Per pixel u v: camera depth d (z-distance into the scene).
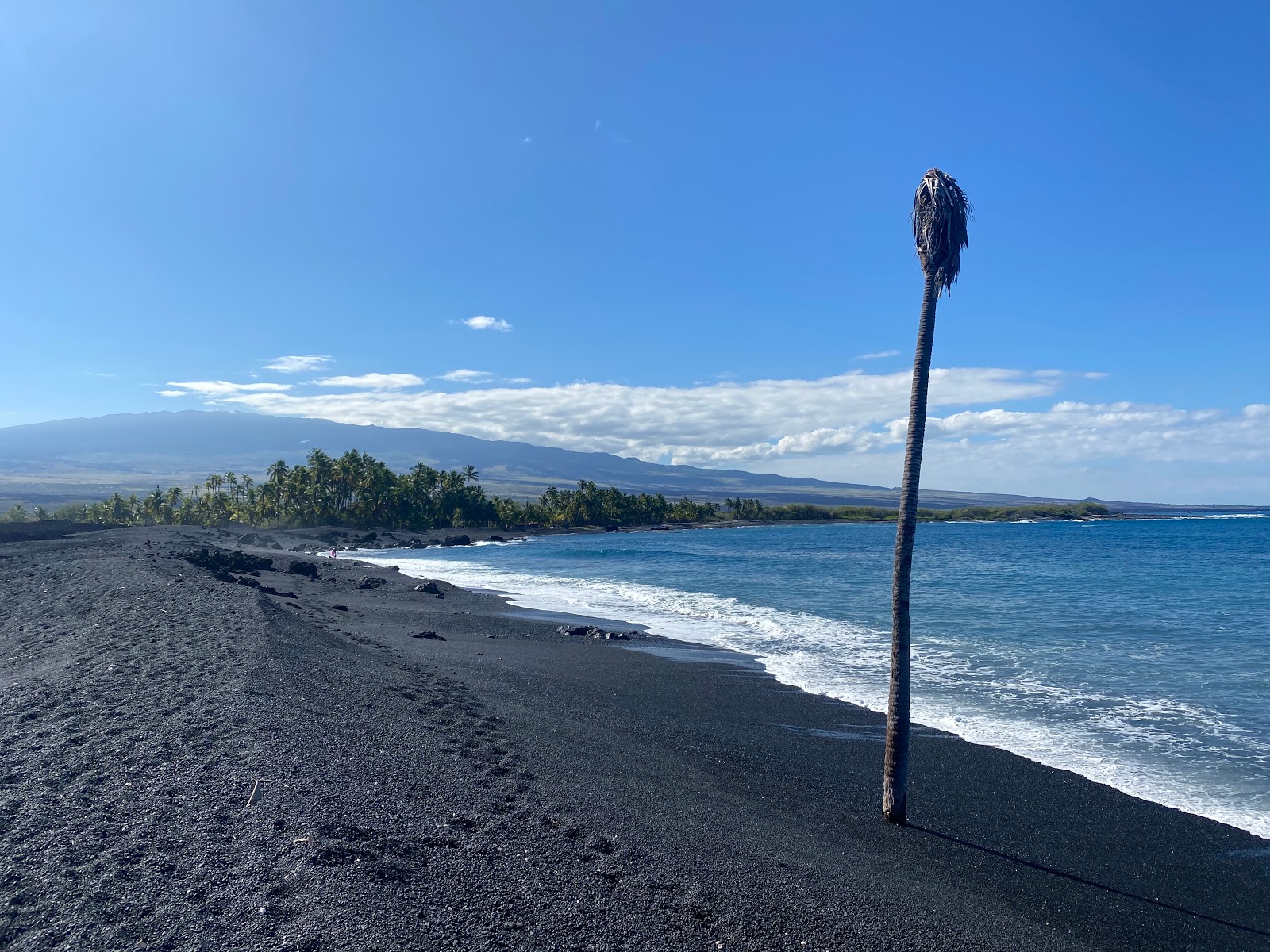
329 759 9.30
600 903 6.78
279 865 6.46
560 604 34.97
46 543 47.44
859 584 42.56
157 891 6.01
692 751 12.62
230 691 11.56
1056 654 21.48
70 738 9.39
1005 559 60.66
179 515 120.38
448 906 6.30
